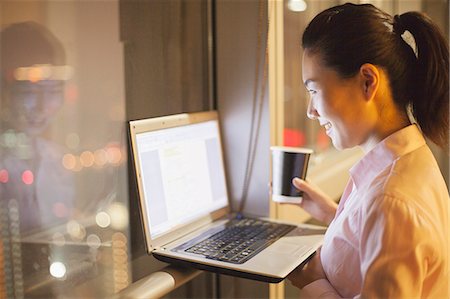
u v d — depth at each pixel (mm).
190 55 1749
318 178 2115
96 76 1452
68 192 1372
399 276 1032
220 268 1251
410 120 1260
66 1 1370
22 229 1256
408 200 1074
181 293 1761
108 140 1491
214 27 1729
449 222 1173
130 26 1551
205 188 1589
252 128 1715
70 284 1366
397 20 1249
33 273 1278
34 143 1289
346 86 1192
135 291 1193
